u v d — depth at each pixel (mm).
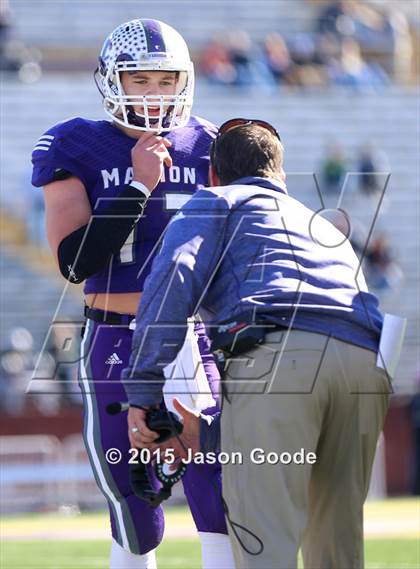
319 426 9164
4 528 26141
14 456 36375
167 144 10930
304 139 47844
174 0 53344
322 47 51656
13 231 43906
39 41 51375
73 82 47438
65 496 36250
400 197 47188
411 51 55750
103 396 11031
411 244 46219
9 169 44875
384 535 22562
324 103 48750
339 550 9492
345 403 9219
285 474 9008
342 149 47906
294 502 9047
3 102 46438
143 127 11023
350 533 9469
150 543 11117
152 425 9422
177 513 29359
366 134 48562
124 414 10977
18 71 47875
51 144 11016
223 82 48562
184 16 53219
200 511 10672
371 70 52281
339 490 9391
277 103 48469
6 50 48688
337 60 51188
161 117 10992
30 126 46094
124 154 11086
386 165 47844
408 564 17719
